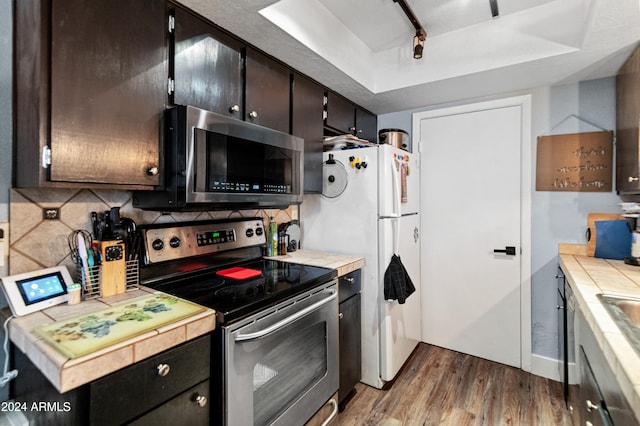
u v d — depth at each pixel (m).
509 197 2.35
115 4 1.08
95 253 1.20
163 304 1.10
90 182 1.02
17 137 1.06
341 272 1.77
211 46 1.39
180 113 1.20
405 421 1.77
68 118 0.97
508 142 2.35
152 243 1.39
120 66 1.09
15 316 0.98
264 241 1.97
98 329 0.89
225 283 1.42
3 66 1.06
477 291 2.49
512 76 2.02
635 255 1.80
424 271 2.71
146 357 0.85
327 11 1.79
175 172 1.22
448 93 2.33
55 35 0.94
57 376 0.70
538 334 2.26
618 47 1.63
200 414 1.00
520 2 1.74
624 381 0.70
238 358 1.07
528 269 2.28
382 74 2.28
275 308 1.25
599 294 1.22
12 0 1.07
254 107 1.60
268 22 1.41
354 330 1.96
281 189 1.66
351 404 1.92
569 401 1.74
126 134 1.11
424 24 1.94
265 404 1.21
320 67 1.86
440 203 2.62
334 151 2.19
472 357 2.49
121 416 0.80
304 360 1.42
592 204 2.07
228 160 1.36
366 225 2.06
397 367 2.19
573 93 2.12
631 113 1.69
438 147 2.62
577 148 2.11
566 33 1.69
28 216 1.12
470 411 1.85
